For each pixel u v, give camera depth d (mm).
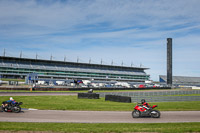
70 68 134500
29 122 13445
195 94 46281
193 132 10867
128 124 13156
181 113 19203
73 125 12562
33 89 54125
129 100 29453
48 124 12781
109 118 15945
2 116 16031
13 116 16125
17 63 120938
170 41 98438
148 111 16359
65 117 16109
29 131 10758
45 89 55531
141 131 11008
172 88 77938
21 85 74125
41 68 124438
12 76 117812
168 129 11438
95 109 21109
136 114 16453
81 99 32875
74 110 20375
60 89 56875
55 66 131625
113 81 129375
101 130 11102
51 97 35062
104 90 62531
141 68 160375
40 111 19297
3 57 117312
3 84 77250
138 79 152500
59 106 22812
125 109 21375
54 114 17578
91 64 142750
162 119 15688
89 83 91188
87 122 14039
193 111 20703
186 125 12852
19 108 18281
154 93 41469
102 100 32344
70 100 30469
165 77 151500
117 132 10805
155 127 12109
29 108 21219
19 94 41250
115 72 147000
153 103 29016
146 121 14750
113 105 25219
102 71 142875
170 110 21203
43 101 28062
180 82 144500
